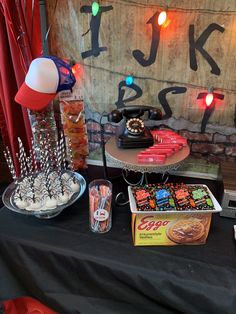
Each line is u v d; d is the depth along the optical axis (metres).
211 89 0.99
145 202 0.73
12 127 1.11
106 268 0.71
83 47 1.05
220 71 0.97
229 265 0.70
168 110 1.08
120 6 0.96
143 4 0.94
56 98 1.09
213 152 1.10
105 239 0.78
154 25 0.96
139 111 0.98
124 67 1.05
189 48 0.96
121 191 1.01
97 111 1.16
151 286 0.68
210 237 0.80
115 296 0.75
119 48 1.02
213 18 0.90
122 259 0.72
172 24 0.94
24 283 0.81
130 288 0.72
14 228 0.81
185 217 0.72
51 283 0.78
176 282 0.66
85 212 0.89
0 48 0.99
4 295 0.81
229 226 0.84
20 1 0.92
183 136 1.11
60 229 0.82
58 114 1.12
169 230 0.74
